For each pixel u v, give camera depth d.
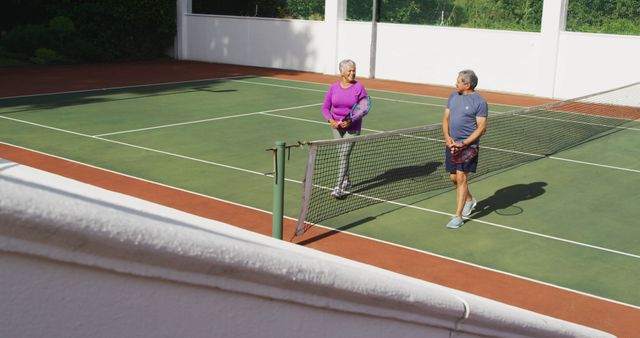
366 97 9.54
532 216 9.57
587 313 6.64
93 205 1.04
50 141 13.27
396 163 12.21
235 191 10.27
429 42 24.22
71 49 28.69
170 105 18.38
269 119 16.66
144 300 1.14
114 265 1.07
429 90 23.06
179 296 1.19
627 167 12.73
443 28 23.80
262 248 1.30
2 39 28.36
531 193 10.75
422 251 8.07
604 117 18.36
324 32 26.80
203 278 1.20
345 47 26.38
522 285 7.22
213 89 21.95
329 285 1.44
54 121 15.43
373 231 8.67
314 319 1.50
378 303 1.62
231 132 14.87
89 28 29.59
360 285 1.53
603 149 14.23
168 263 1.12
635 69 20.36
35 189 0.97
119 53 30.09
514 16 22.58
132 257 1.08
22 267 0.98
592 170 12.41
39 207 0.94
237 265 1.22
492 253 8.09
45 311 1.02
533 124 17.17
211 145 13.45
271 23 28.27
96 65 28.27
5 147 12.64
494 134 15.71
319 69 27.33
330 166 11.93
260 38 28.70
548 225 9.21
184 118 16.42
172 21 30.92
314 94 21.42
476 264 7.74
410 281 1.81
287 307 1.41
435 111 18.80
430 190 10.58
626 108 20.03
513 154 13.55
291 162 12.21
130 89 21.41
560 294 7.04
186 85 22.78
